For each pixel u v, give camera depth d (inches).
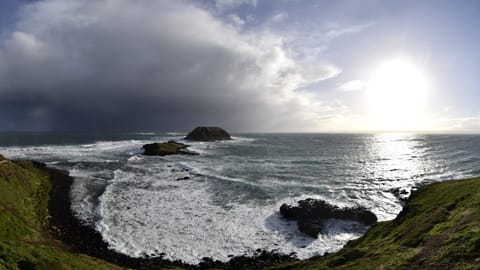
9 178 1545.3
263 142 7071.9
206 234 1202.6
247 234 1206.9
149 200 1644.9
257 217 1386.6
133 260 991.0
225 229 1252.5
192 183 2044.8
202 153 4045.3
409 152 4544.8
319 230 1202.0
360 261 652.1
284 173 2480.3
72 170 2470.5
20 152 3860.7
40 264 670.5
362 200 1708.9
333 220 1318.9
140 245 1101.7
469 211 697.0
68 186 1909.4
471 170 2719.0
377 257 636.7
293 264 893.2
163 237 1171.9
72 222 1305.4
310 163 3129.9
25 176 1747.0
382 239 841.5
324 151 4655.5
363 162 3299.7
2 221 1010.1
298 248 1093.8
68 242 1106.1
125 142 6013.8
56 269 678.5
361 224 1294.3
